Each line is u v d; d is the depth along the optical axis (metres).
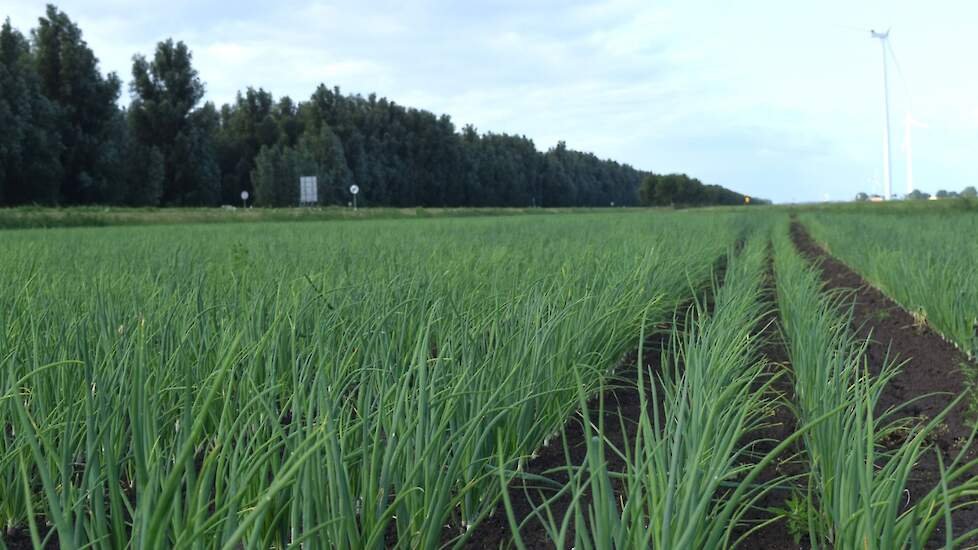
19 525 3.19
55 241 14.20
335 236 15.71
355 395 3.85
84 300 4.79
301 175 69.12
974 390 5.35
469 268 7.30
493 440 3.26
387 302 4.44
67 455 2.53
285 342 3.97
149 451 2.57
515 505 3.40
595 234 16.47
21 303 4.79
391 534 2.96
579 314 4.55
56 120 51.22
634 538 2.17
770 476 3.73
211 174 63.69
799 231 32.34
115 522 2.39
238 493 1.99
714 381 3.37
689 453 2.58
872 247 12.91
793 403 4.88
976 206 37.22
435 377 3.19
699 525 2.23
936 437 4.42
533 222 26.48
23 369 3.67
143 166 57.53
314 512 2.35
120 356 3.43
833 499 2.79
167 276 6.35
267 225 26.22
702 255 10.66
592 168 131.00
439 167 89.56
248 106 77.50
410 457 2.76
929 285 7.77
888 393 5.45
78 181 52.03
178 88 63.38
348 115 82.62
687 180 122.56
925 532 2.30
